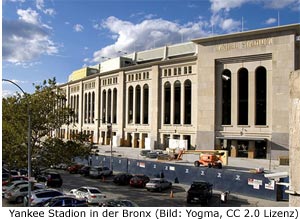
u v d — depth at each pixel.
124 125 84.31
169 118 73.06
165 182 31.53
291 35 55.12
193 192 25.47
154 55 88.25
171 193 28.47
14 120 26.55
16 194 25.06
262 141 57.84
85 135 29.42
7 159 26.83
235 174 29.83
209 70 63.75
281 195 27.12
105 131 91.50
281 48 55.91
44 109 27.22
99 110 94.88
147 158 57.88
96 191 24.80
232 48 61.31
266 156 56.91
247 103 60.09
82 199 22.75
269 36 57.31
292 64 54.84
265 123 57.94
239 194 29.25
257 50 58.44
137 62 92.50
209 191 26.12
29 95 27.80
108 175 39.09
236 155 60.44
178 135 70.50
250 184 28.61
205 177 32.28
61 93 29.53
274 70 56.44
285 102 55.12
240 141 60.59
